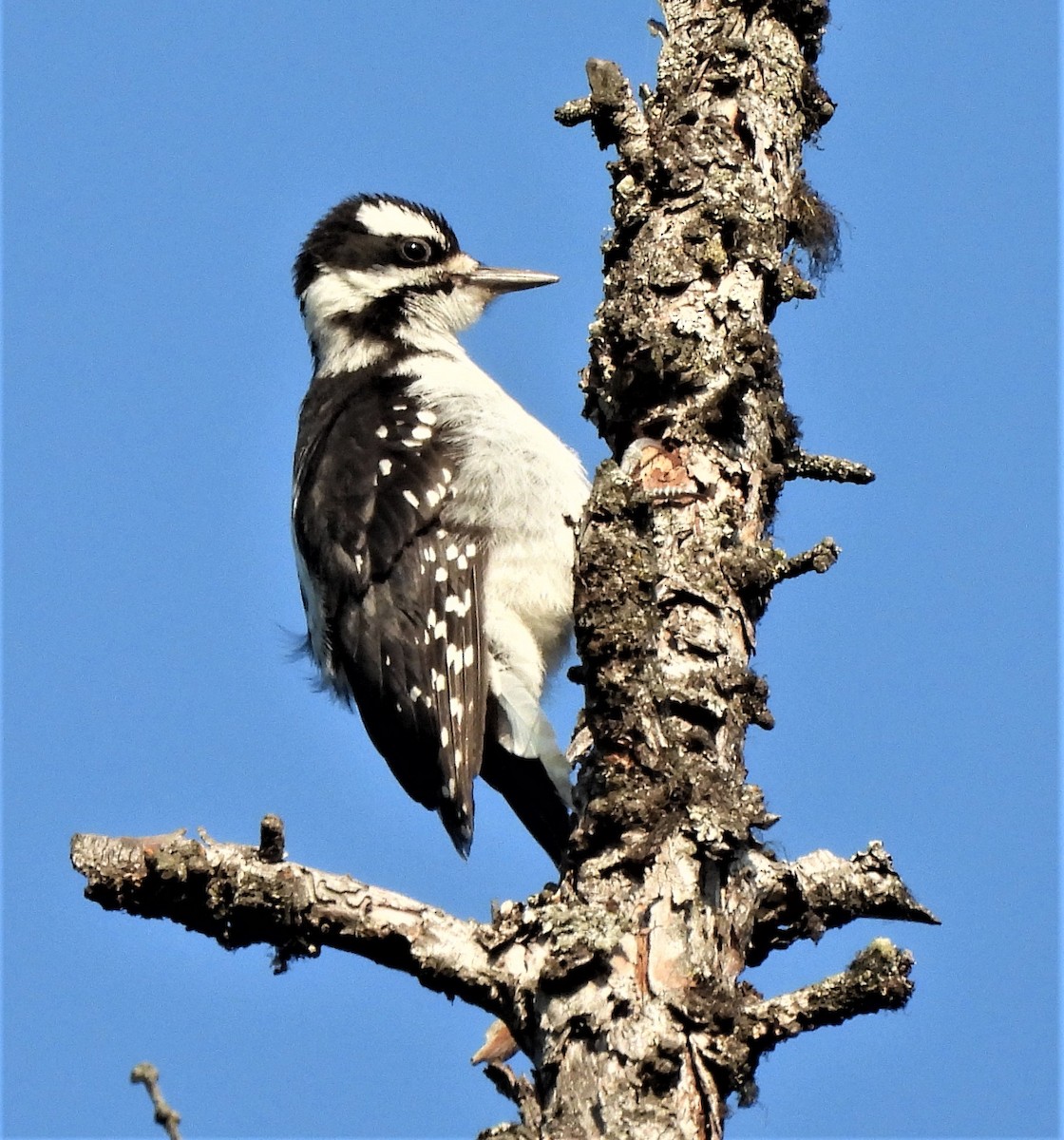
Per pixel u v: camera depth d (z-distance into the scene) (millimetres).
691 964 8125
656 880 8344
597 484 9156
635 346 9977
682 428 9789
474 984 8367
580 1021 7988
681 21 10938
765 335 10023
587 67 10656
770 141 10617
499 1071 8398
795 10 11062
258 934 8688
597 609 8922
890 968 7949
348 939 8578
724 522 9625
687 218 10289
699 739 8797
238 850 8703
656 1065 7777
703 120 10555
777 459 10062
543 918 8312
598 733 8797
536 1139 7801
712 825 8438
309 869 8656
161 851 8617
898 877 8828
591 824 8578
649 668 8820
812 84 11141
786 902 8719
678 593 9336
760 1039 7977
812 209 10828
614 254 10484
